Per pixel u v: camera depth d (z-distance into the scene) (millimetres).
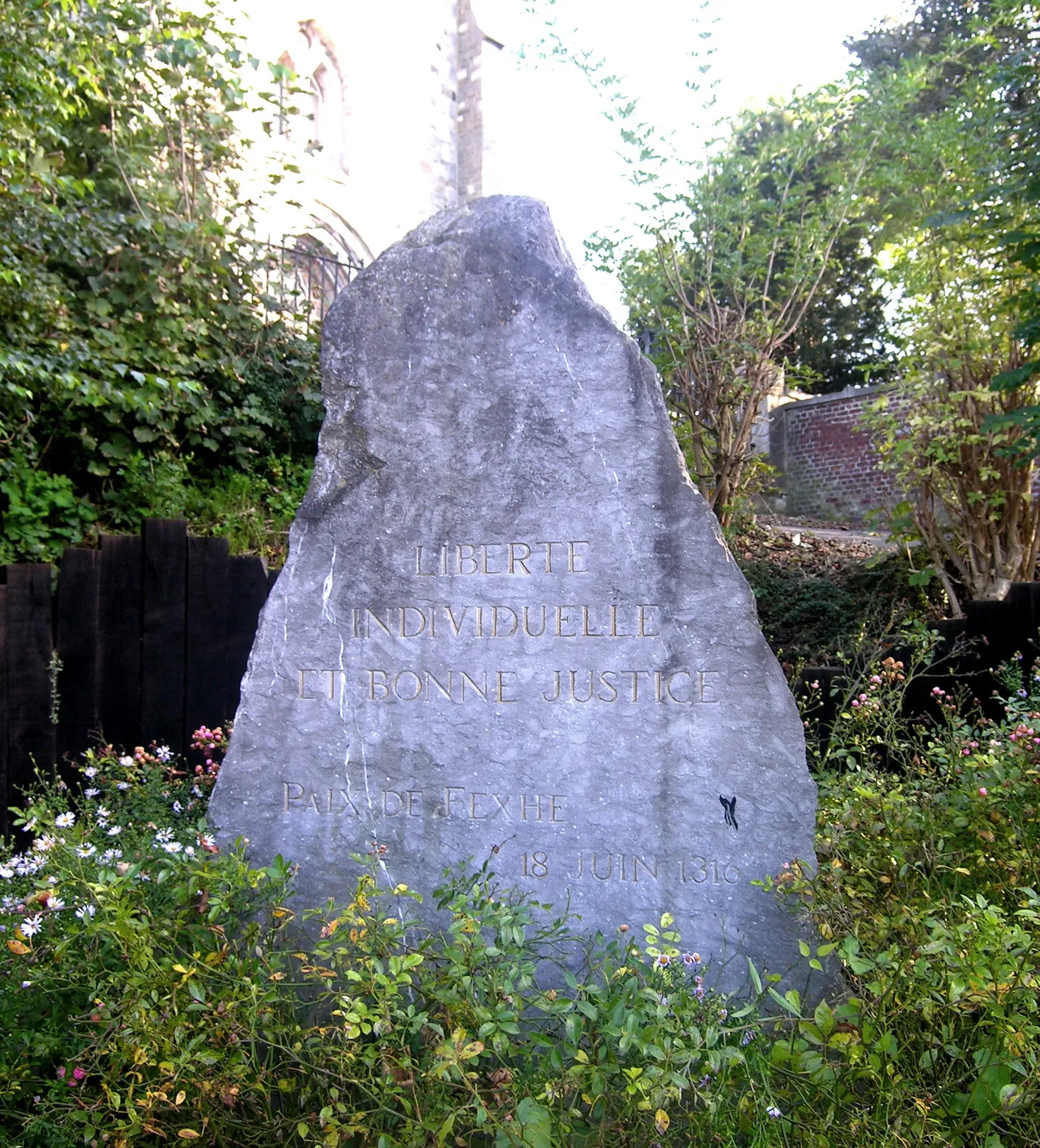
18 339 6195
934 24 21000
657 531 3428
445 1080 2479
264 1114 2625
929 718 5270
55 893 3064
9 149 5504
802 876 3133
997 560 7484
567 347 3506
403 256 3631
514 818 3475
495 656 3516
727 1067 2625
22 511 6441
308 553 3631
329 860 3535
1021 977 2383
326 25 14930
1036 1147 2383
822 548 9906
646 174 7902
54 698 5059
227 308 8484
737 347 8188
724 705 3355
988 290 7344
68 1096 2672
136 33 7629
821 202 8961
